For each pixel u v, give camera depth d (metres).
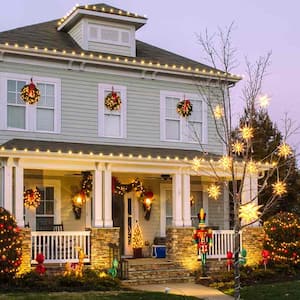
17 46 18.81
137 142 20.84
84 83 20.19
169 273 17.91
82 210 20.30
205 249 18.31
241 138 14.90
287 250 18.89
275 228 19.17
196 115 21.86
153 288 16.52
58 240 17.50
